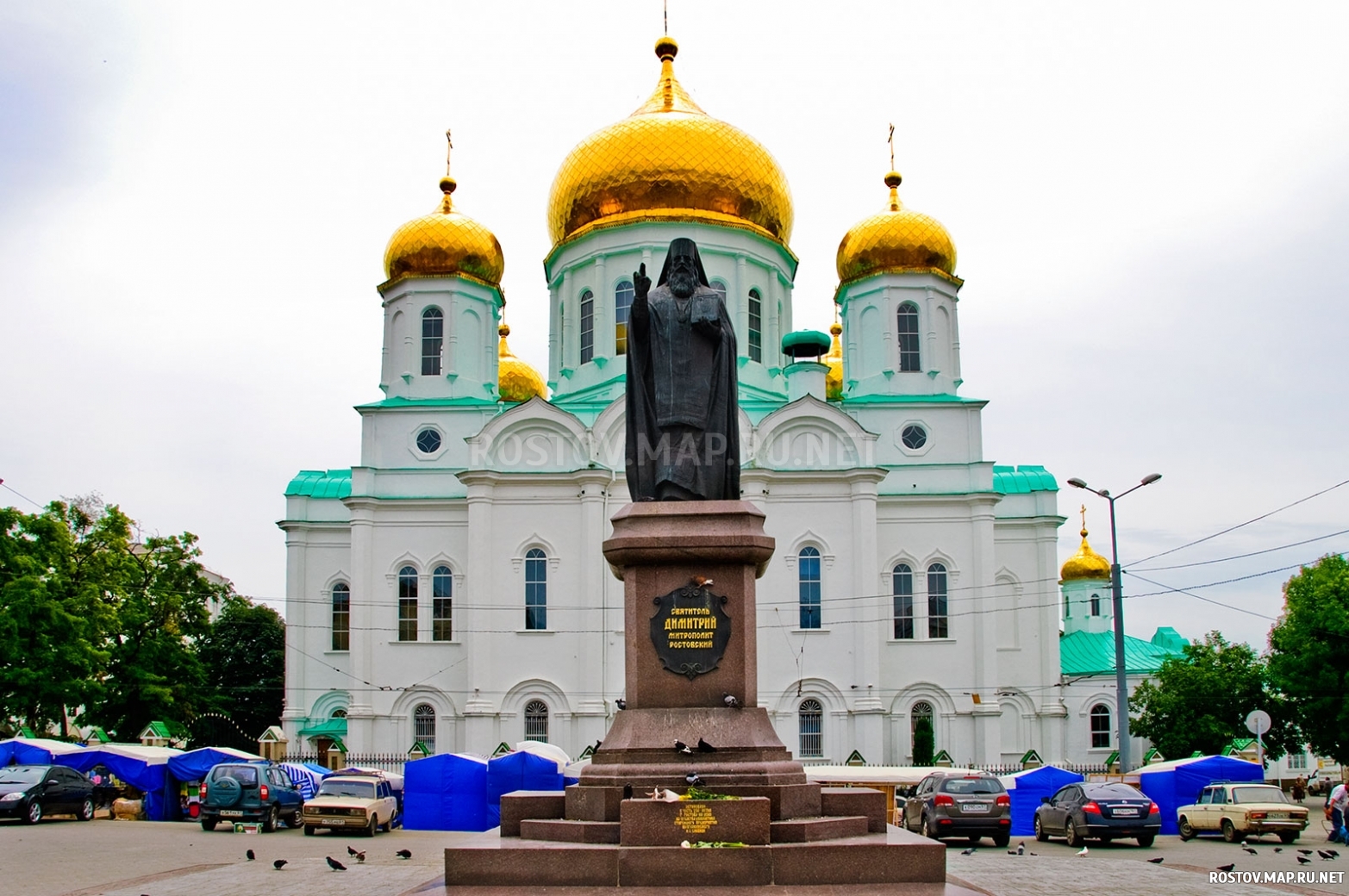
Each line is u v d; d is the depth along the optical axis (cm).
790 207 6175
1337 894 1941
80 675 4922
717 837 1562
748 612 1803
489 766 3762
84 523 5409
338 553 6019
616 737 1759
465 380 5881
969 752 5384
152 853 2703
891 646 5475
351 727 5388
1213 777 3659
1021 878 2145
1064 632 7738
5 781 3609
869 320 5969
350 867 2331
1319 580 4881
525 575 5428
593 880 1527
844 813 1709
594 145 5956
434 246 5925
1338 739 4784
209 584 5975
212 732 7181
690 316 1945
